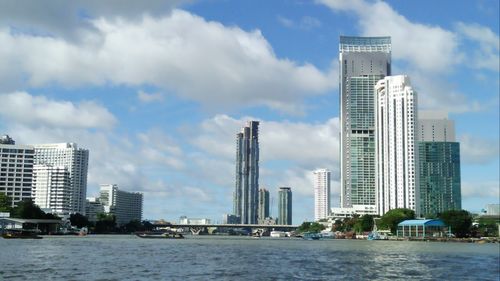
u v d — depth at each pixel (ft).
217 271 407.44
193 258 545.44
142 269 412.57
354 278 366.63
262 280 349.82
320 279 358.43
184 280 345.92
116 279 342.03
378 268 443.73
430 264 491.72
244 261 510.99
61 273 370.12
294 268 437.99
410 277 377.50
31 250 627.87
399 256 606.96
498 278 377.91
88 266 427.74
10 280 326.03
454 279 369.50
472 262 520.83
